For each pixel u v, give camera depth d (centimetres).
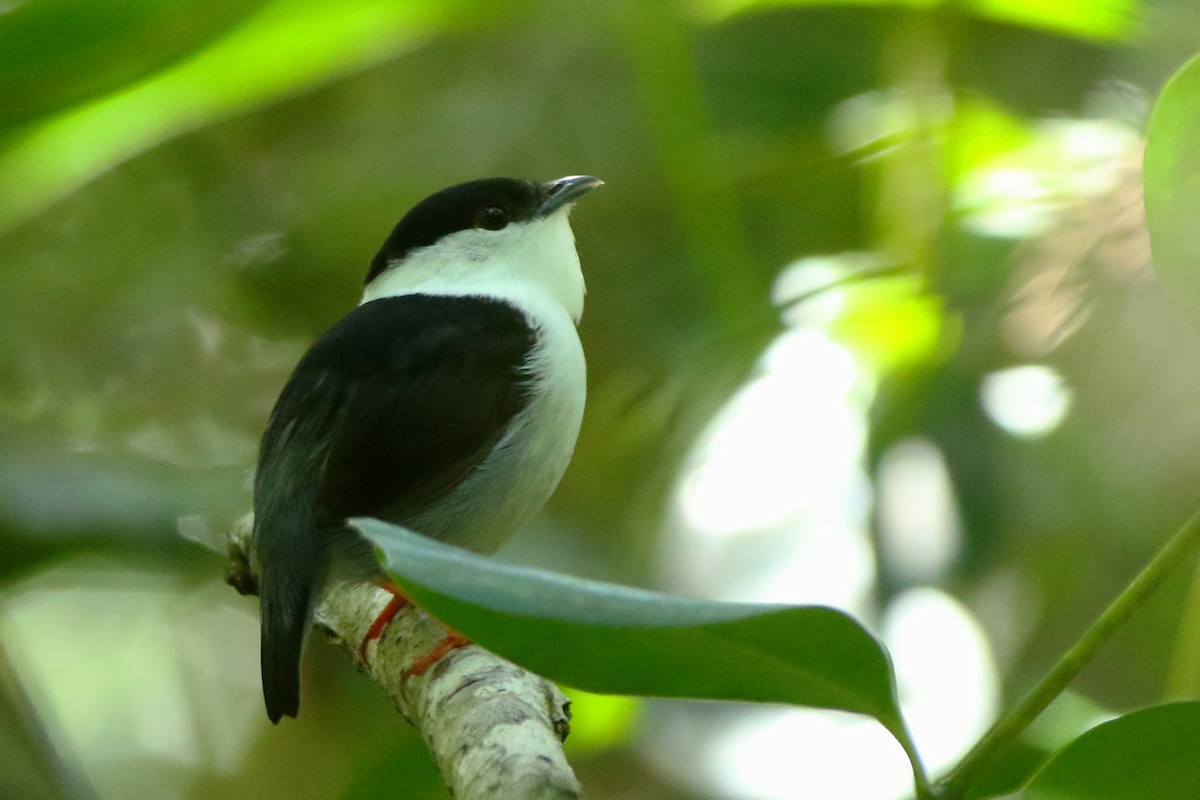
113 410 1166
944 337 805
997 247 777
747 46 1059
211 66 588
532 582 296
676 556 868
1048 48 921
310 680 1080
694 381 876
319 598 656
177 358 1189
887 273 806
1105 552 859
